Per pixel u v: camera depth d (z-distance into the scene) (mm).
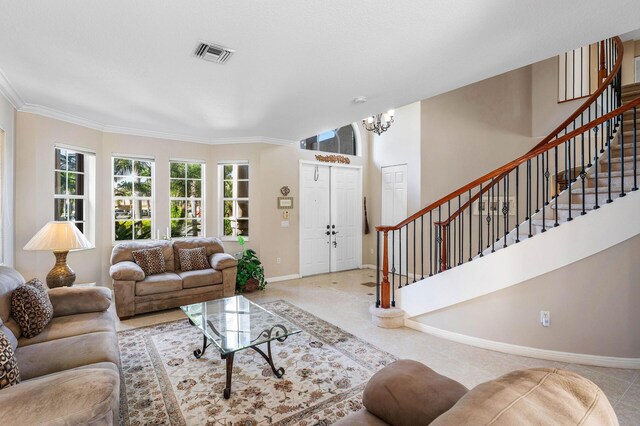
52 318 2502
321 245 6336
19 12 1967
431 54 2498
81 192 4516
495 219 4988
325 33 2193
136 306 3748
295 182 5906
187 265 4434
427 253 5691
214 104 3711
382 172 6648
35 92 3381
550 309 2688
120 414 2018
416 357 2773
